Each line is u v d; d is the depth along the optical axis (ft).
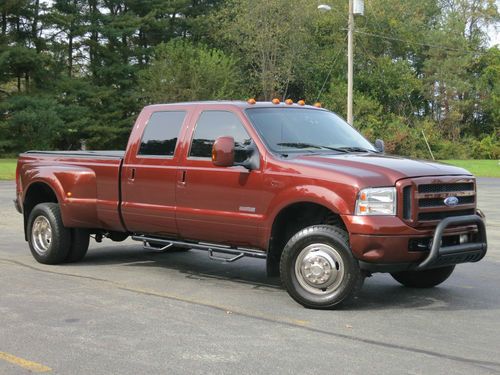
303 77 204.64
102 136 175.32
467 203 23.03
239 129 24.50
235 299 23.59
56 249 29.73
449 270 25.45
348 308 22.36
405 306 22.85
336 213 21.59
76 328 19.56
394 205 21.09
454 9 237.86
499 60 224.53
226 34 186.70
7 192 74.08
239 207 23.84
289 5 182.39
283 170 22.76
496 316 21.58
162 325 19.97
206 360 16.69
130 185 27.32
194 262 31.48
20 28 171.12
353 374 15.69
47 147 164.35
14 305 22.34
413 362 16.63
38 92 165.78
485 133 229.66
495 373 15.85
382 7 217.77
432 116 227.40
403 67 216.13
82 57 186.39
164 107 27.17
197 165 25.09
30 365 16.29
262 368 16.10
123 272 28.68
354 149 25.20
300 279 22.33
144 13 187.73
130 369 15.99
